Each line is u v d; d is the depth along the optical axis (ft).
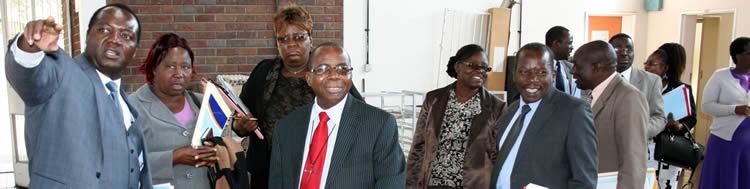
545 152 5.30
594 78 6.50
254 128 6.34
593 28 20.86
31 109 3.75
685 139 8.99
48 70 3.54
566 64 9.64
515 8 18.90
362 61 17.34
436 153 7.36
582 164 5.08
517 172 5.46
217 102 5.75
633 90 6.08
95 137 3.91
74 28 15.72
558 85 9.36
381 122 5.36
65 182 3.65
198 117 5.58
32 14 15.57
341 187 5.15
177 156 5.53
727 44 19.83
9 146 19.36
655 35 21.08
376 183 5.25
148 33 15.03
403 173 5.39
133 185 4.36
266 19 15.76
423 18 17.90
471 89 7.38
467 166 7.02
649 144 9.27
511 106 6.32
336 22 16.47
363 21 17.24
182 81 5.92
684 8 19.70
